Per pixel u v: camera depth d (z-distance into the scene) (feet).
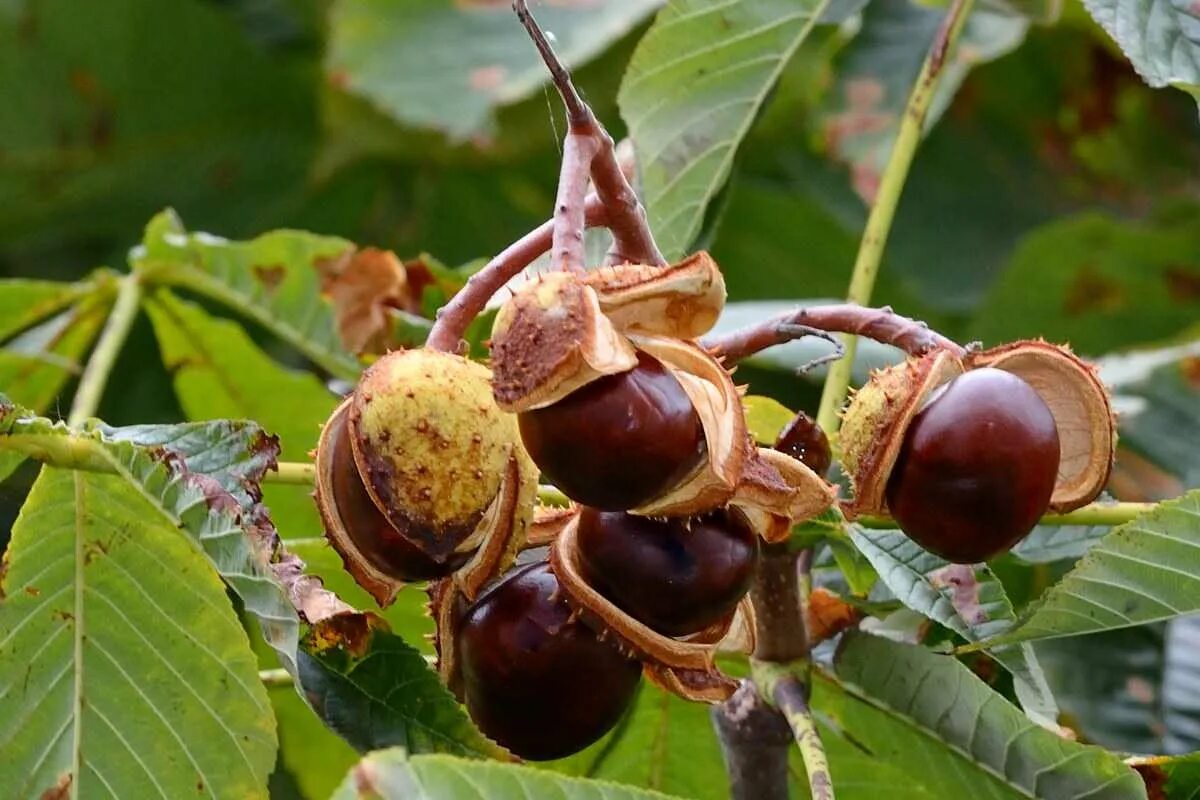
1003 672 2.57
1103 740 2.88
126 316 2.88
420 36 3.39
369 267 2.92
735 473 2.21
